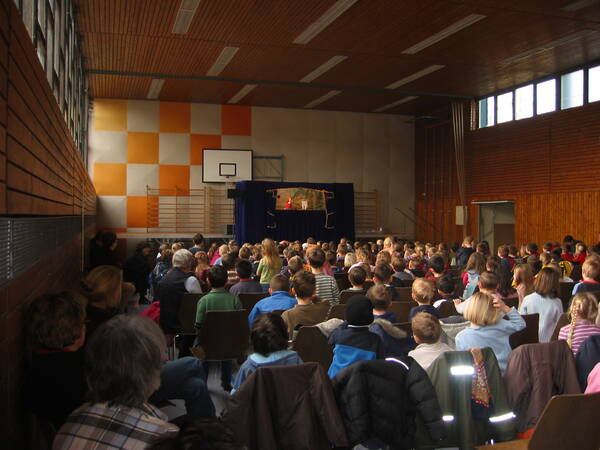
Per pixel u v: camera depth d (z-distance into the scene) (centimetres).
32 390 253
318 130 2062
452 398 296
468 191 1834
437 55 1354
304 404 265
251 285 590
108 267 353
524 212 1577
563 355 303
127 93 1795
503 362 346
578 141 1398
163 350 186
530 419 296
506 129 1656
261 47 1295
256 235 1691
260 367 265
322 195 1767
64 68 806
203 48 1302
